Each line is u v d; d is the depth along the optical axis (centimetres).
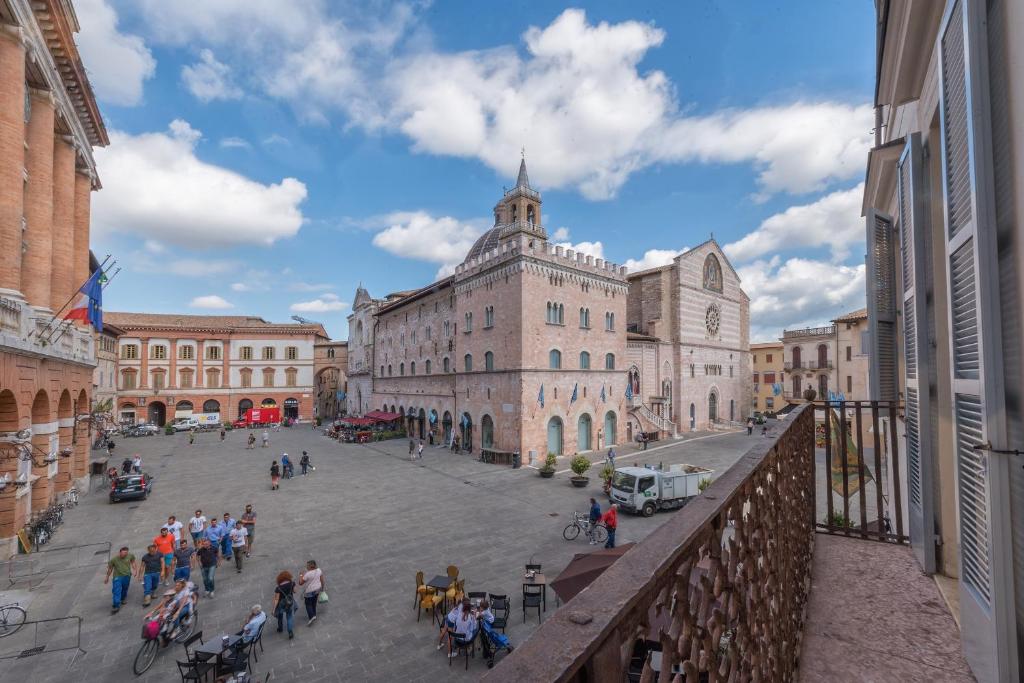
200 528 1997
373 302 6944
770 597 357
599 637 127
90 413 3027
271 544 2119
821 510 2034
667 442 4881
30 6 1936
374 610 1523
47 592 1645
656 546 194
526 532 2261
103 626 1432
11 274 1853
